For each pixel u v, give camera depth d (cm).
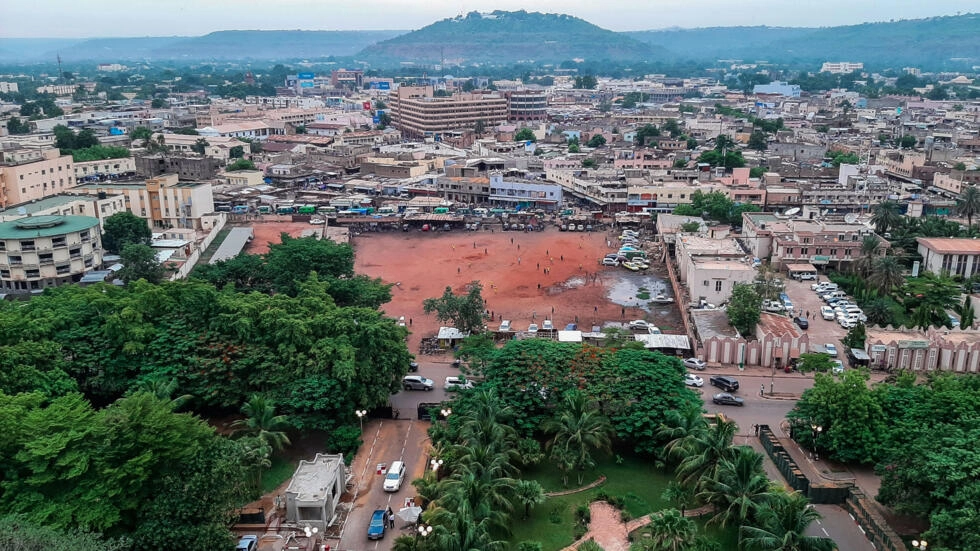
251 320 10350
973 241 17850
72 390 9306
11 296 15350
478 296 14350
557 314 16238
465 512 7212
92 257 16700
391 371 10650
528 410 9788
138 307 10569
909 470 7731
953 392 9075
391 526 8375
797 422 10156
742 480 7944
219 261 15525
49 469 7156
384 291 14262
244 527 8331
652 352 10544
